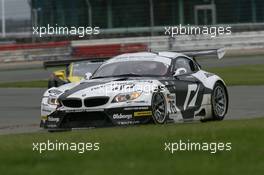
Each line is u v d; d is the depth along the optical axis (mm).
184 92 37375
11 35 145375
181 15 147500
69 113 35500
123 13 148500
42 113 36625
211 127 30219
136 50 117500
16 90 74250
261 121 33656
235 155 21109
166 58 38906
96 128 35000
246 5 143750
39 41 135250
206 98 39094
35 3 145000
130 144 24000
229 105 51906
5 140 28359
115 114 34719
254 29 140250
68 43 119875
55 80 57125
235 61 109188
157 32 140125
